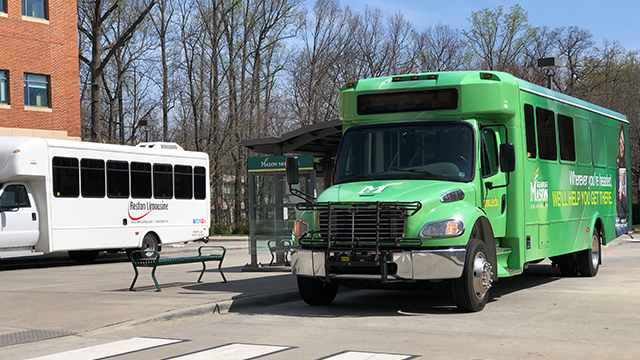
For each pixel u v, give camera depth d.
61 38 32.00
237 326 9.52
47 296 12.34
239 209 51.44
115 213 22.12
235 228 45.69
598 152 16.39
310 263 10.24
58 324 9.59
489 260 10.75
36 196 20.08
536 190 12.45
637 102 52.03
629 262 19.50
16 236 19.44
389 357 7.20
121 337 8.90
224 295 11.91
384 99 11.34
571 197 14.38
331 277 10.09
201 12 47.50
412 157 10.93
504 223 11.59
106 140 44.19
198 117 48.88
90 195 21.38
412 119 11.16
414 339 8.25
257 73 51.31
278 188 17.36
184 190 24.88
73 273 18.52
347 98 11.56
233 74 49.91
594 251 15.80
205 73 48.69
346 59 54.19
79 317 10.02
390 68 56.22
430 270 9.71
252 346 7.98
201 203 25.55
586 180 15.41
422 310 10.77
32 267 21.55
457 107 10.95
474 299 10.24
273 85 53.06
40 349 8.16
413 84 11.21
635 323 9.27
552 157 13.38
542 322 9.41
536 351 7.45
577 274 15.69
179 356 7.51
